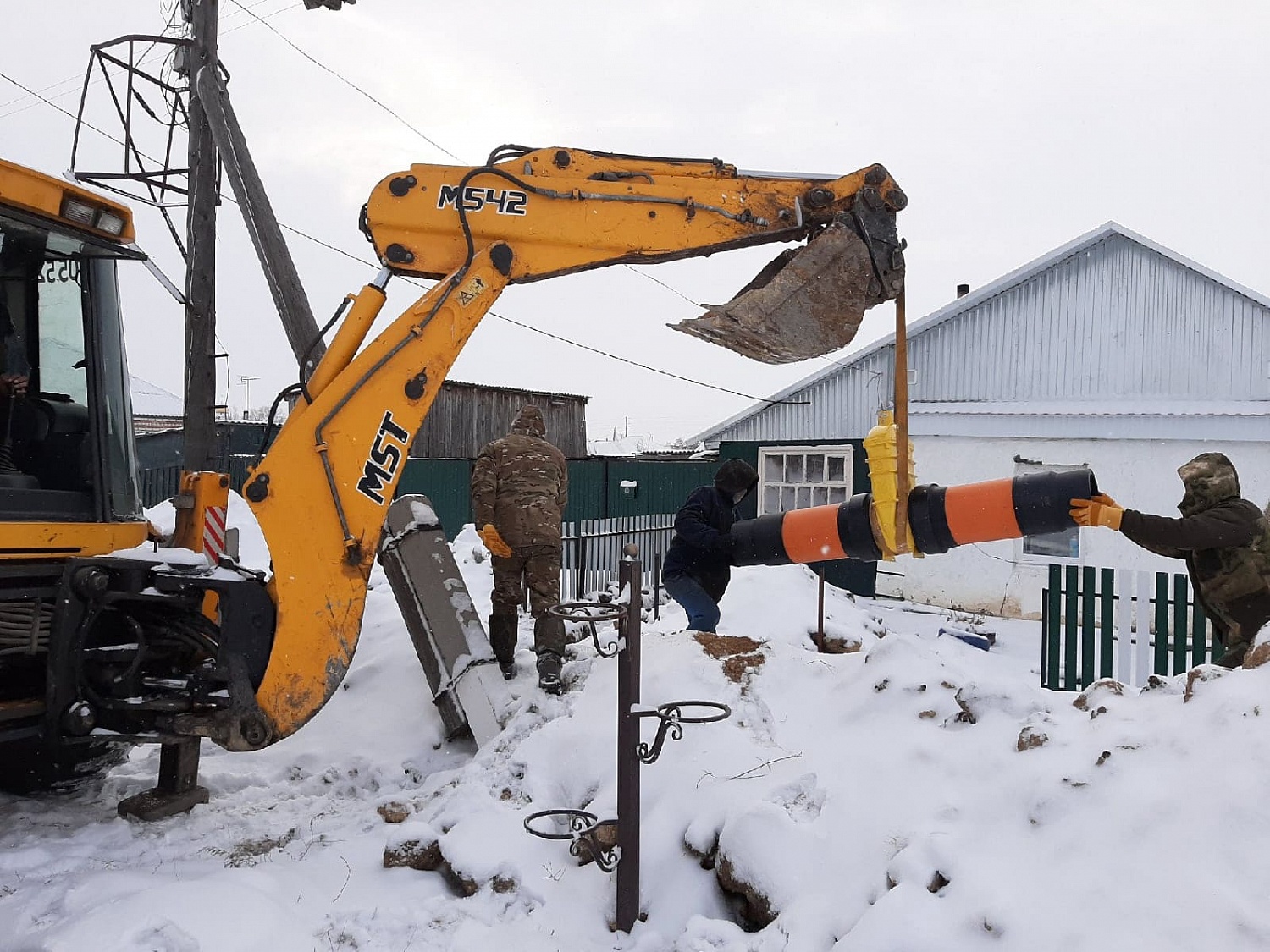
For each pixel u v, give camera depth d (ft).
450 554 18.30
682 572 18.94
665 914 10.32
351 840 12.78
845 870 9.64
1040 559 41.06
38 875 11.45
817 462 47.78
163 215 34.50
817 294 13.07
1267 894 7.19
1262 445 36.52
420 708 18.40
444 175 14.14
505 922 10.53
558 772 13.28
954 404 43.50
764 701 13.84
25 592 12.63
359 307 14.19
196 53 36.06
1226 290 37.81
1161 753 9.05
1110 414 39.50
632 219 13.91
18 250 13.64
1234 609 13.17
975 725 11.45
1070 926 7.60
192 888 10.32
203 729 12.63
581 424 75.87
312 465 13.42
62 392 14.14
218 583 12.74
